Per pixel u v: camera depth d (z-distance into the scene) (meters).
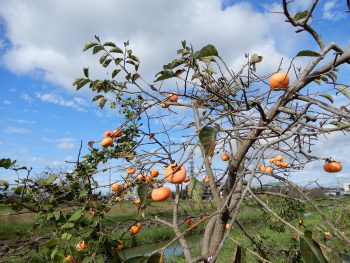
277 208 4.95
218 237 2.02
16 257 2.96
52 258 2.57
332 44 1.91
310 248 1.26
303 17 2.05
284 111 1.94
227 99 2.49
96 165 3.26
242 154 2.13
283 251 4.31
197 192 1.90
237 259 1.64
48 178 3.05
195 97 2.62
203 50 2.09
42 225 2.85
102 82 3.02
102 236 2.77
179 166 1.70
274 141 1.64
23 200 2.93
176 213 2.08
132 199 3.27
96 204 3.01
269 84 2.19
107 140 3.30
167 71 2.39
